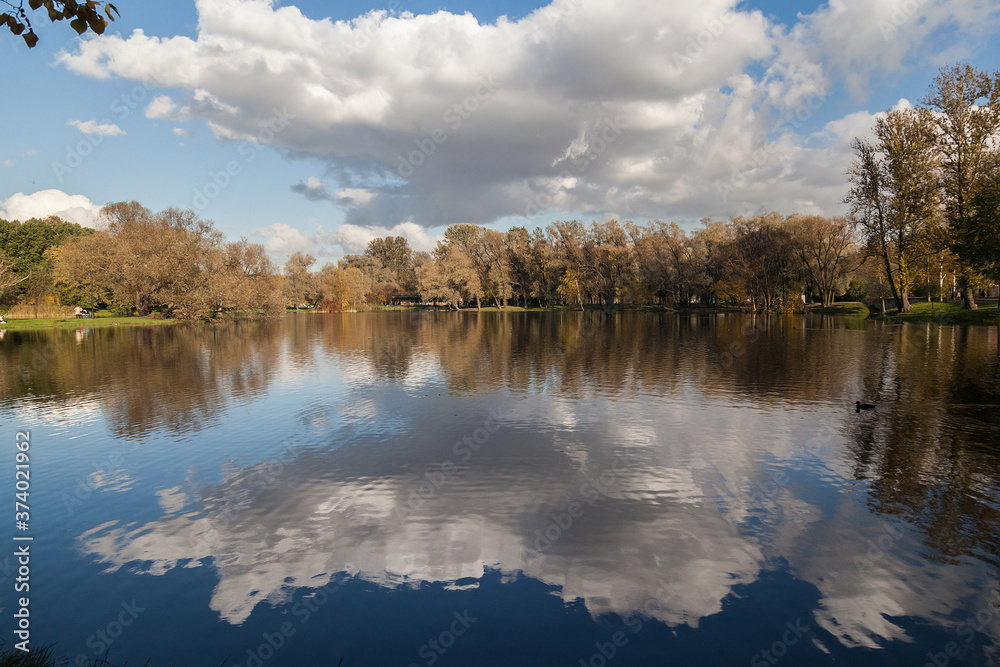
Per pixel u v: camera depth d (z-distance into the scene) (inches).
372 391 832.3
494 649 231.8
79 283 2950.3
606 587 279.7
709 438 548.1
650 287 3757.4
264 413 686.5
